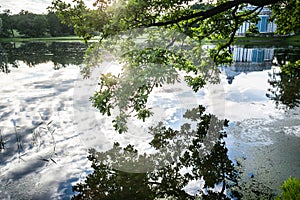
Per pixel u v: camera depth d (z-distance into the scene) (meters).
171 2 4.68
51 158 5.29
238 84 12.97
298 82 12.77
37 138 6.24
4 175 4.59
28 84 12.52
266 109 8.66
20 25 82.19
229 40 7.02
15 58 25.91
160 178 4.68
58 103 9.05
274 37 52.50
